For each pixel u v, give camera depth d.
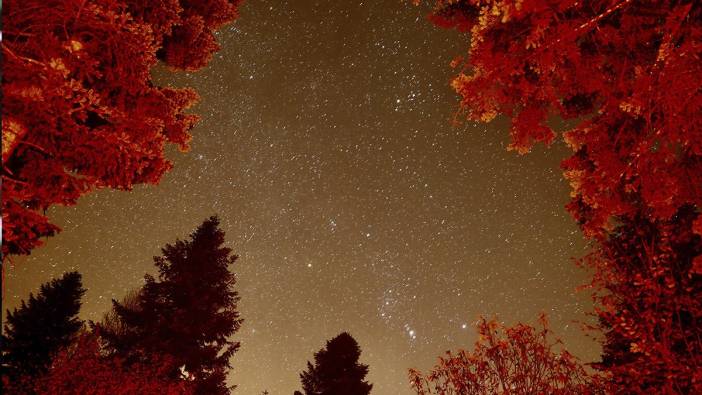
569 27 5.43
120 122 6.26
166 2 7.41
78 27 6.04
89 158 5.95
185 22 8.74
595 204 6.18
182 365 20.58
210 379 20.66
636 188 5.63
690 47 4.73
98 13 5.91
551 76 5.89
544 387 8.70
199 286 22.20
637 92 5.07
